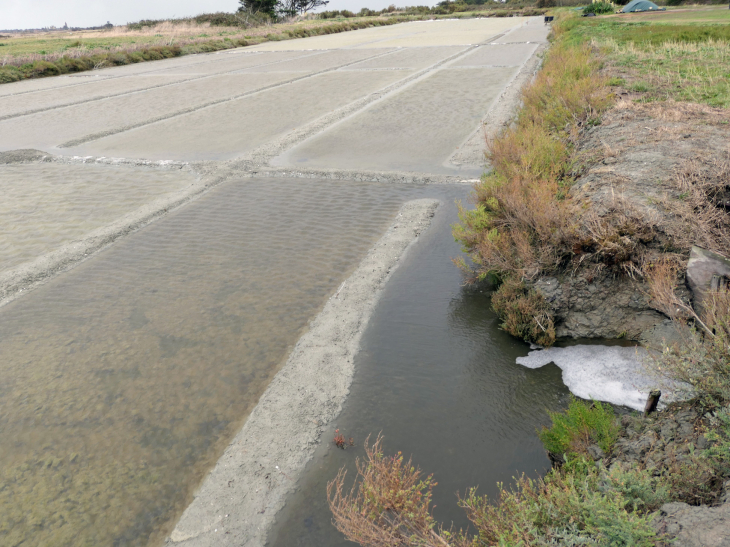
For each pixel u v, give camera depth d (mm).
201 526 3238
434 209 7812
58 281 6461
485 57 22953
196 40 40219
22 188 9977
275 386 4375
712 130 7137
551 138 8070
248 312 5508
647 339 4457
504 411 3977
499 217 6074
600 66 13797
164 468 3695
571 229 4957
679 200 5184
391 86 17578
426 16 67312
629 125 8008
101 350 5035
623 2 41156
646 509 2582
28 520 3391
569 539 2424
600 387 4090
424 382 4336
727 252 4500
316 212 8117
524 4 74625
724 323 3346
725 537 2211
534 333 4676
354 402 4164
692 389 3404
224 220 8031
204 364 4738
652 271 4539
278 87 19141
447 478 3439
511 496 2770
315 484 3461
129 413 4219
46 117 16312
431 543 2617
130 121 15172
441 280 5895
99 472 3705
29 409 4348
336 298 5625
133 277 6418
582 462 3049
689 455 2822
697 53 14242
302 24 58656
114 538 3227
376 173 9484
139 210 8539
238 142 12422
